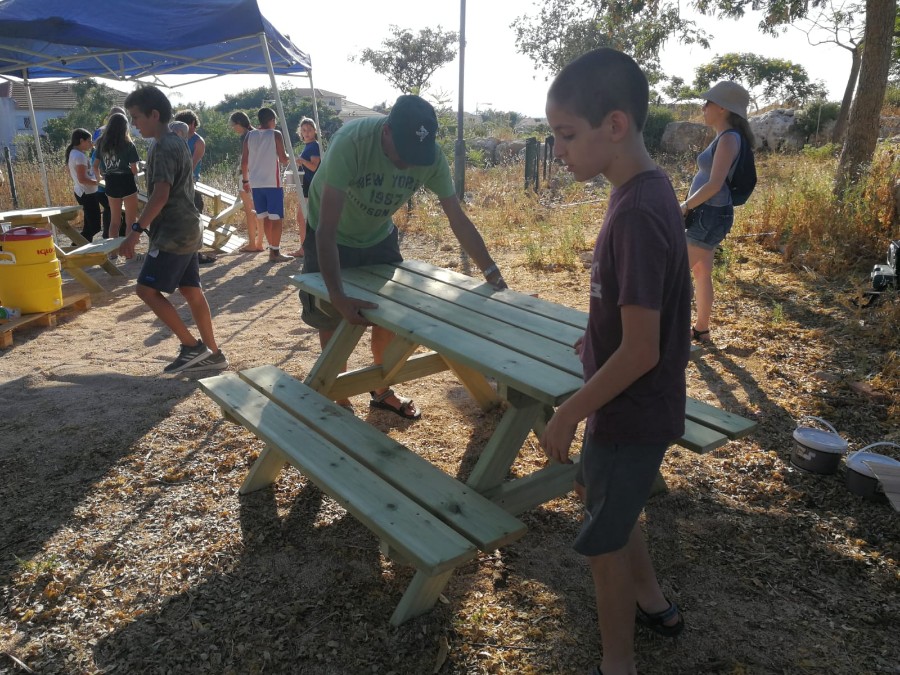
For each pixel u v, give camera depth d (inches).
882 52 305.7
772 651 88.2
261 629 92.9
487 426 154.0
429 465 99.3
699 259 189.2
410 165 122.3
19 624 94.7
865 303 212.2
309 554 109.3
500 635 91.2
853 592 99.0
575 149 62.9
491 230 384.2
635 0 516.7
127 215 340.8
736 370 176.4
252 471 126.0
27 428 153.3
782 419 151.3
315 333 226.1
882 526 113.9
